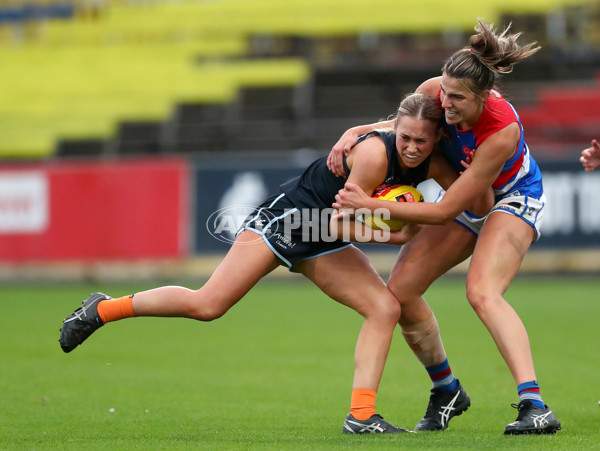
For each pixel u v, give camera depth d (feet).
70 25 290.15
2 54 279.28
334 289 53.01
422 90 53.67
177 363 90.33
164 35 282.97
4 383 76.43
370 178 50.16
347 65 254.27
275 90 241.76
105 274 200.75
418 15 268.41
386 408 65.51
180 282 185.78
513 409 64.34
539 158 174.70
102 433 52.75
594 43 255.09
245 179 180.14
